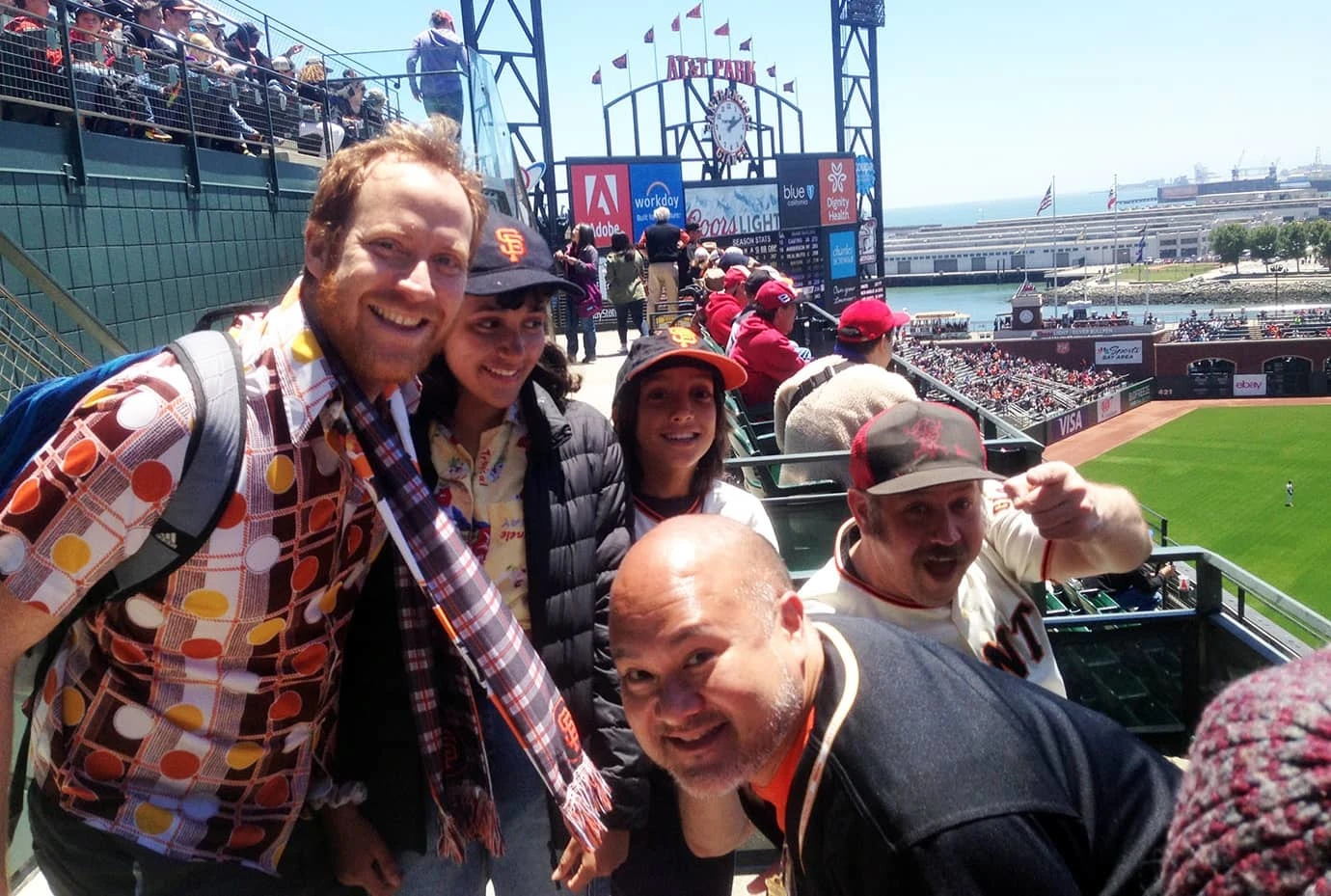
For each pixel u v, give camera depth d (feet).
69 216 20.06
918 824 4.03
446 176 5.49
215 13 30.01
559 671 6.82
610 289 45.68
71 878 5.51
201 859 5.46
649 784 7.12
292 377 5.13
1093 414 222.07
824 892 4.59
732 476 18.38
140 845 5.37
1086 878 4.20
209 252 26.30
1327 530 139.03
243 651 5.35
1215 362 238.48
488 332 6.58
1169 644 10.11
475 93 35.12
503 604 5.82
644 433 8.58
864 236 111.96
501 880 7.48
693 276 43.55
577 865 6.95
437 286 5.37
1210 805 2.81
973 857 3.93
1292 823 2.57
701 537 5.07
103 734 5.40
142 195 22.98
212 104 27.66
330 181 5.37
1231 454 185.47
